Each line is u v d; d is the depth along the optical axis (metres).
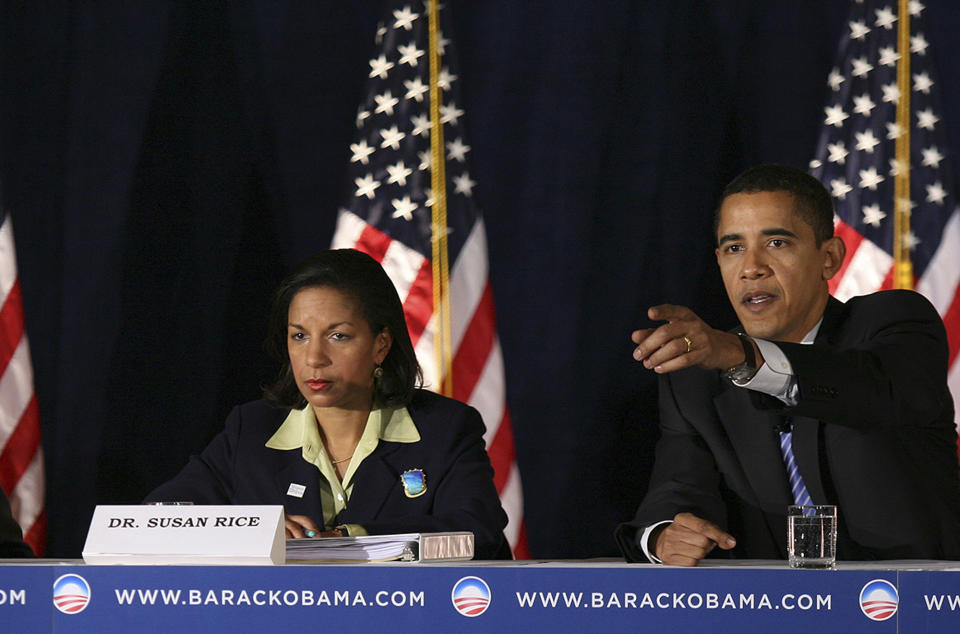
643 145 16.53
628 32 16.64
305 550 7.55
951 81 16.08
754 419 10.48
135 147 16.81
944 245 14.92
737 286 10.48
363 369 10.71
